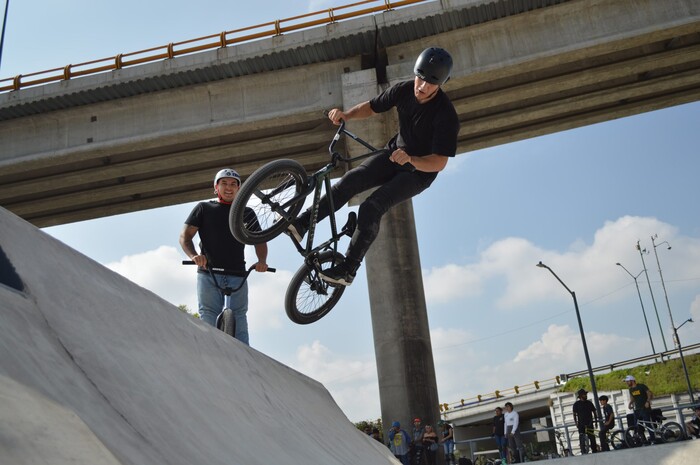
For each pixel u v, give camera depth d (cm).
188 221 488
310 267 409
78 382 152
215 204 493
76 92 1742
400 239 1634
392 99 412
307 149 1970
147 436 154
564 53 1598
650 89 1841
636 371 3002
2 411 113
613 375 3091
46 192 2080
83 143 1778
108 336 190
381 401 1522
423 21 1628
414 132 407
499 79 1752
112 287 222
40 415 120
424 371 1524
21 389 125
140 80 1725
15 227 191
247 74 1750
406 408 1486
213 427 195
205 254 487
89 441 123
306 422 300
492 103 1784
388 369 1529
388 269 1599
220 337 291
